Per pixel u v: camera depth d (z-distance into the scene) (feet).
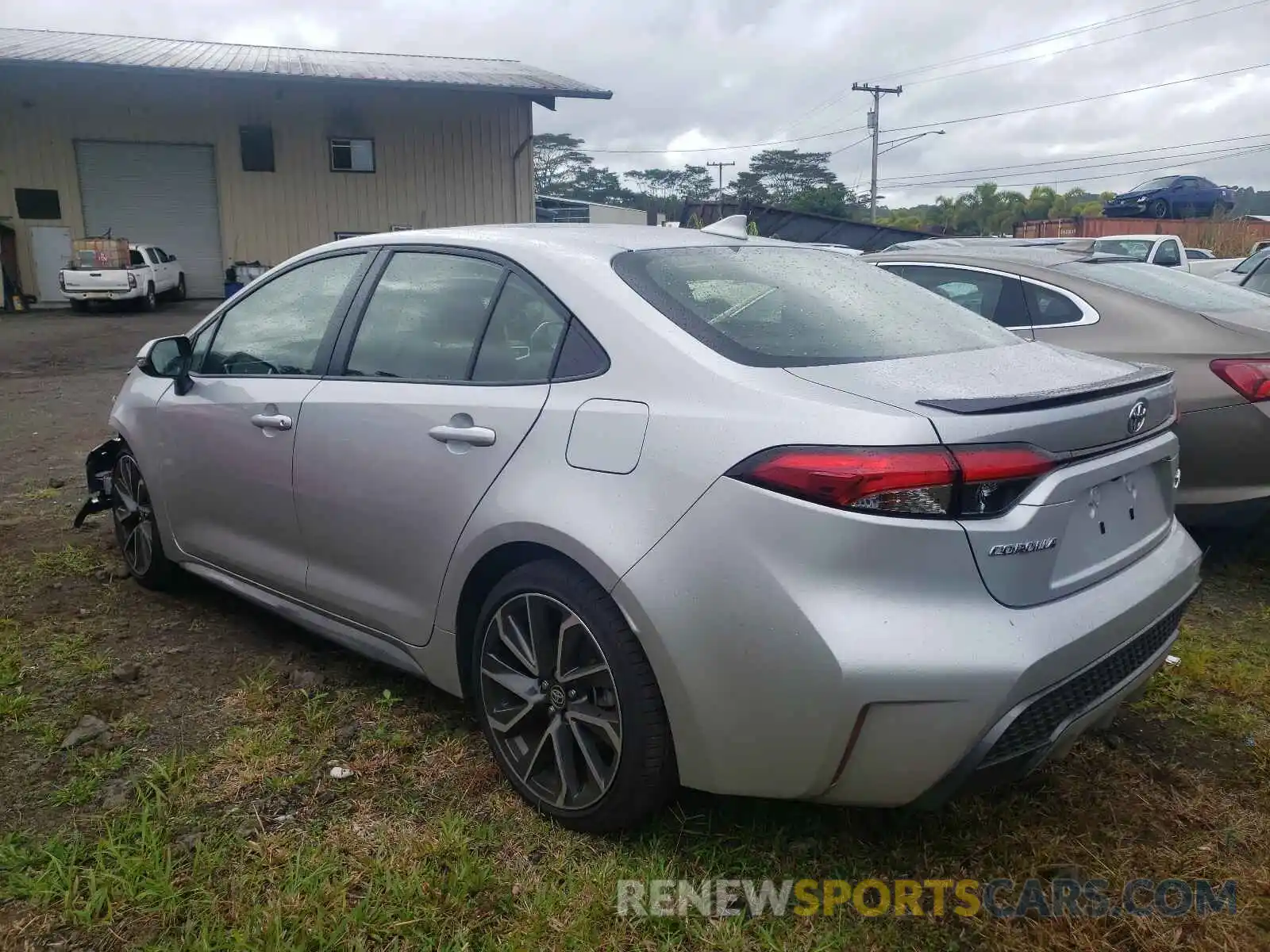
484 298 9.85
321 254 11.93
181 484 12.92
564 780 8.73
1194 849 8.78
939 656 6.88
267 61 88.38
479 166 88.02
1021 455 7.21
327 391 10.80
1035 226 122.11
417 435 9.68
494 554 9.05
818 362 8.17
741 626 7.33
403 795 9.38
